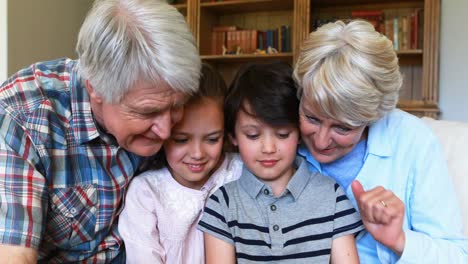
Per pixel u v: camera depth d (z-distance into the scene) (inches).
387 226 33.6
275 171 37.8
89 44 30.2
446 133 47.3
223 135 40.7
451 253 34.1
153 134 33.4
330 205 37.3
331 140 35.4
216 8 129.0
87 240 39.2
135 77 29.3
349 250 36.3
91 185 38.3
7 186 30.9
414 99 117.2
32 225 30.4
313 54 33.5
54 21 115.2
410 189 37.9
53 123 36.0
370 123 37.3
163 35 29.5
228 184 40.1
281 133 37.4
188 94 32.4
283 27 124.2
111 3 30.7
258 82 37.4
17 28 101.6
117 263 42.2
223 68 136.3
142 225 39.3
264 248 36.2
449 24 107.6
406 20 112.8
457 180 43.1
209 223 38.0
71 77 37.4
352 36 33.0
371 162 39.1
